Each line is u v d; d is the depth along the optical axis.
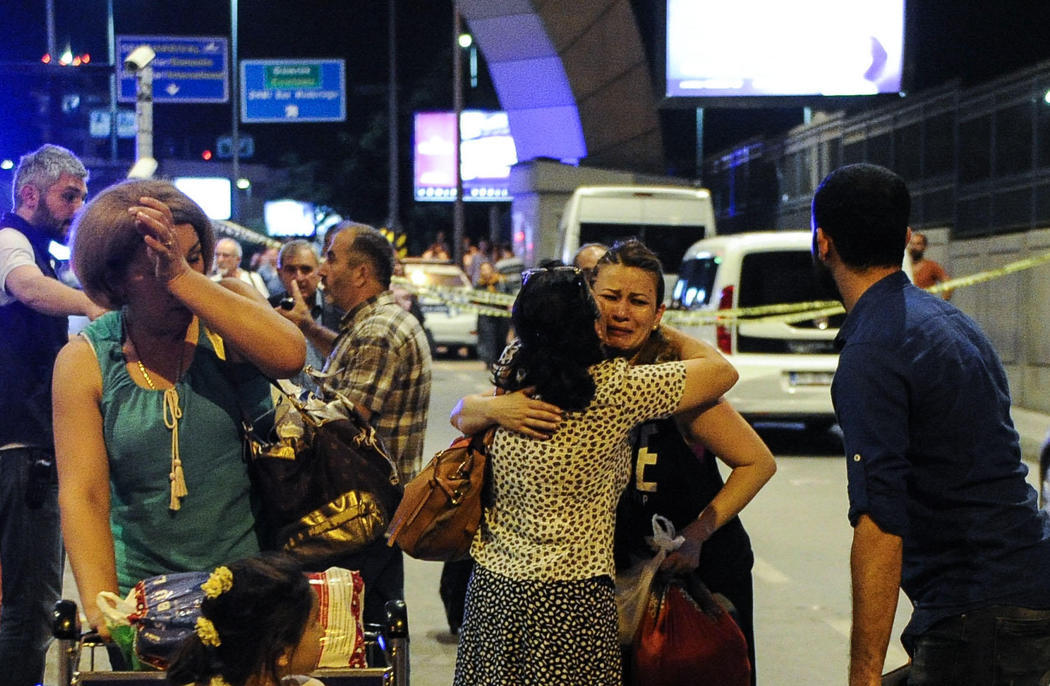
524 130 29.14
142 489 3.14
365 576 4.80
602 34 26.98
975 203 17.52
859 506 3.08
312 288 6.71
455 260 35.00
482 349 21.72
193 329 3.20
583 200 21.20
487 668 3.39
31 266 4.70
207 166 51.19
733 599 3.92
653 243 21.31
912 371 3.14
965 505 3.18
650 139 28.59
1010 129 16.44
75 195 4.96
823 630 6.70
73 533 3.04
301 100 43.22
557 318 3.26
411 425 5.19
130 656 3.12
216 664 2.61
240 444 3.22
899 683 3.49
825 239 3.37
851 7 22.83
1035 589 3.15
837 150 22.22
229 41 40.81
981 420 3.17
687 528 3.68
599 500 3.40
